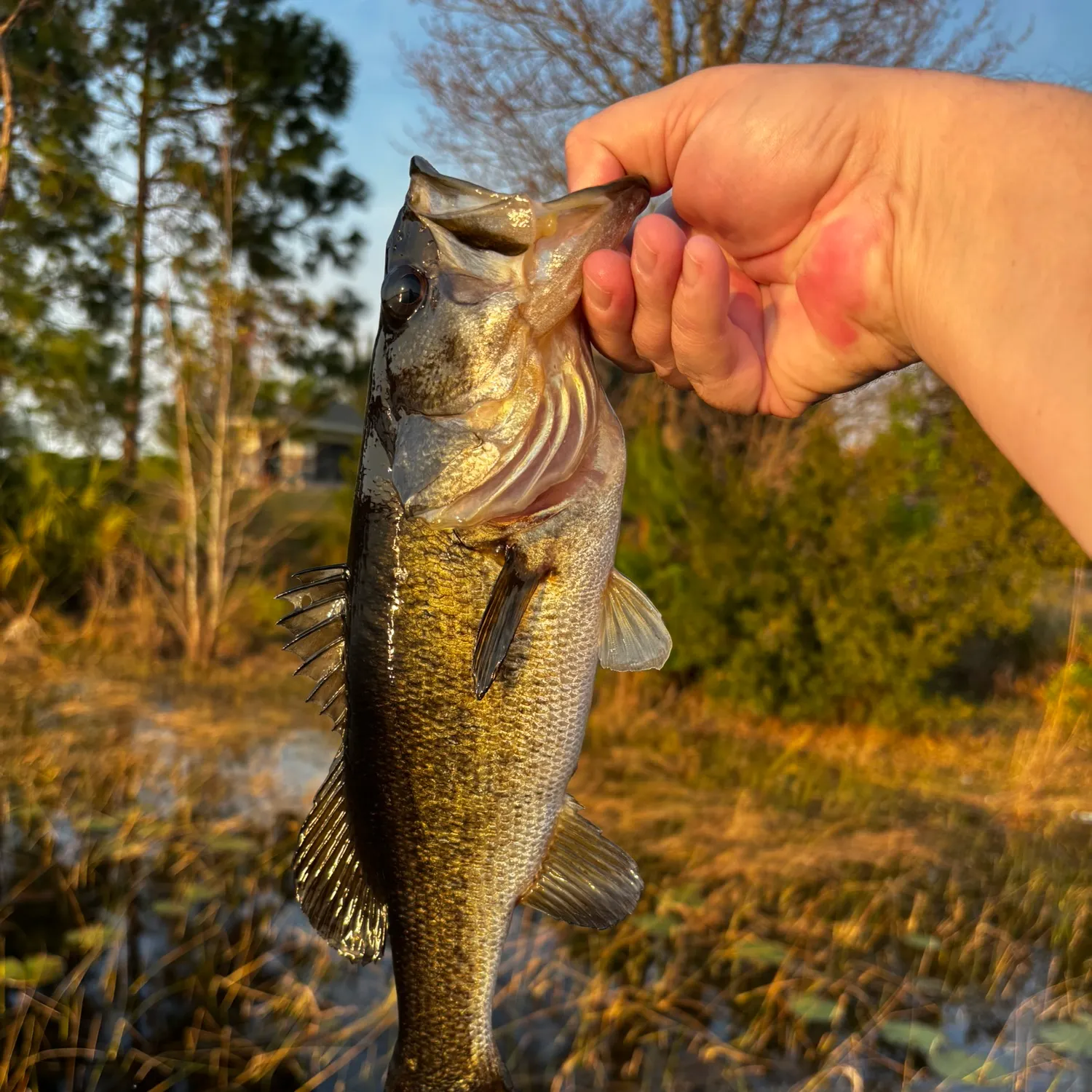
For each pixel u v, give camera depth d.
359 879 0.34
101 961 0.74
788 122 0.28
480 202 0.30
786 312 0.31
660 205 0.33
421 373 0.31
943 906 0.91
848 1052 0.67
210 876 0.88
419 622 0.32
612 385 2.14
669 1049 0.66
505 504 0.31
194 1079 0.62
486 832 0.32
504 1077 0.33
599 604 0.32
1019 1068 0.65
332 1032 0.67
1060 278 0.20
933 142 0.24
